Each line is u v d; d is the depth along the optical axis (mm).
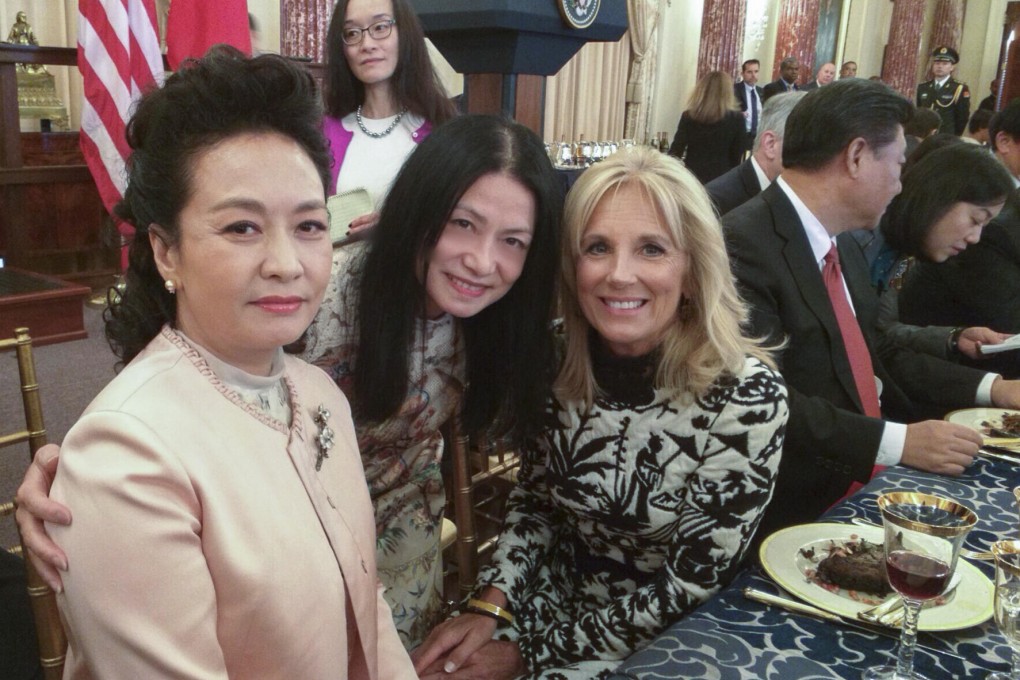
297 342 1283
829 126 1804
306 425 993
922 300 2729
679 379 1312
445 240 1241
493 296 1292
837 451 1682
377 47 2277
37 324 4316
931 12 14703
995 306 2586
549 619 1468
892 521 975
